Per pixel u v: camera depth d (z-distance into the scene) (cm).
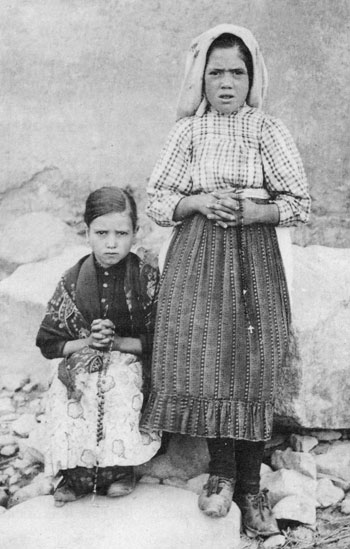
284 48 387
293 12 386
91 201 263
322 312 299
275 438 307
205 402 254
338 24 388
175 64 391
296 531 268
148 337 269
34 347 353
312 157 393
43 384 345
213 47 265
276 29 387
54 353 268
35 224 396
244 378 254
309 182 393
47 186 398
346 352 297
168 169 272
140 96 393
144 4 388
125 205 262
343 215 397
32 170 396
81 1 387
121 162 396
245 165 265
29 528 249
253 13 387
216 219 259
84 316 269
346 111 392
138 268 271
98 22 388
